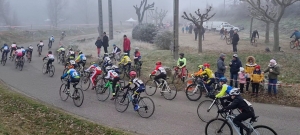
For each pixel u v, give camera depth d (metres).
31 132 8.00
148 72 16.64
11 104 10.69
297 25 33.69
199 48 20.59
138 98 9.86
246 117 7.04
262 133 6.95
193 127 8.66
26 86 14.20
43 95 12.55
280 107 10.56
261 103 11.10
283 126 8.65
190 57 19.02
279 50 19.39
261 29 40.06
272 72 11.57
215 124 7.77
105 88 11.56
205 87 11.41
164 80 12.01
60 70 18.72
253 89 11.84
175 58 19.06
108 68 11.79
